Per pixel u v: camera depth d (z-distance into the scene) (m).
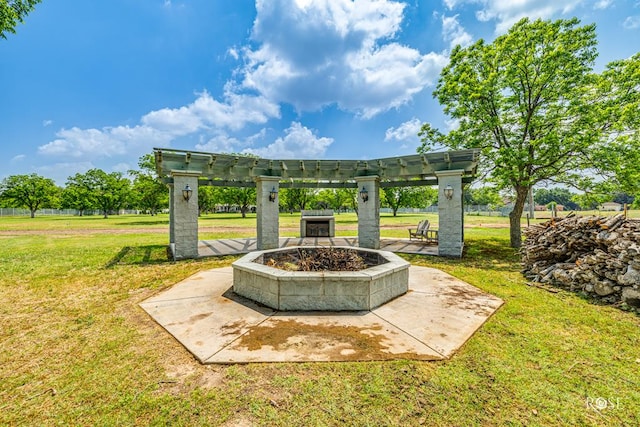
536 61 8.53
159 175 9.91
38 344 2.93
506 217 32.66
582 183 9.03
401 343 2.88
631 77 7.54
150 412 1.92
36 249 9.21
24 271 6.23
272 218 9.38
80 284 5.25
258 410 1.92
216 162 8.43
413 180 10.44
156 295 4.55
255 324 3.38
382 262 5.14
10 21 6.86
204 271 6.27
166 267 6.70
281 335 3.07
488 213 41.47
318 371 2.38
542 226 6.11
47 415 1.91
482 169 10.26
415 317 3.59
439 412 1.90
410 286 5.06
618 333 3.12
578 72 7.89
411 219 29.56
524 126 9.12
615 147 7.63
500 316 3.63
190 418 1.85
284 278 3.79
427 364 2.49
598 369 2.42
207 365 2.49
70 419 1.87
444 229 8.38
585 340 2.96
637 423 1.80
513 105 9.24
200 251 9.05
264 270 4.08
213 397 2.06
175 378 2.31
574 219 5.49
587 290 4.46
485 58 9.01
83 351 2.77
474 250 9.20
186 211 7.81
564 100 8.61
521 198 9.59
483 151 9.60
